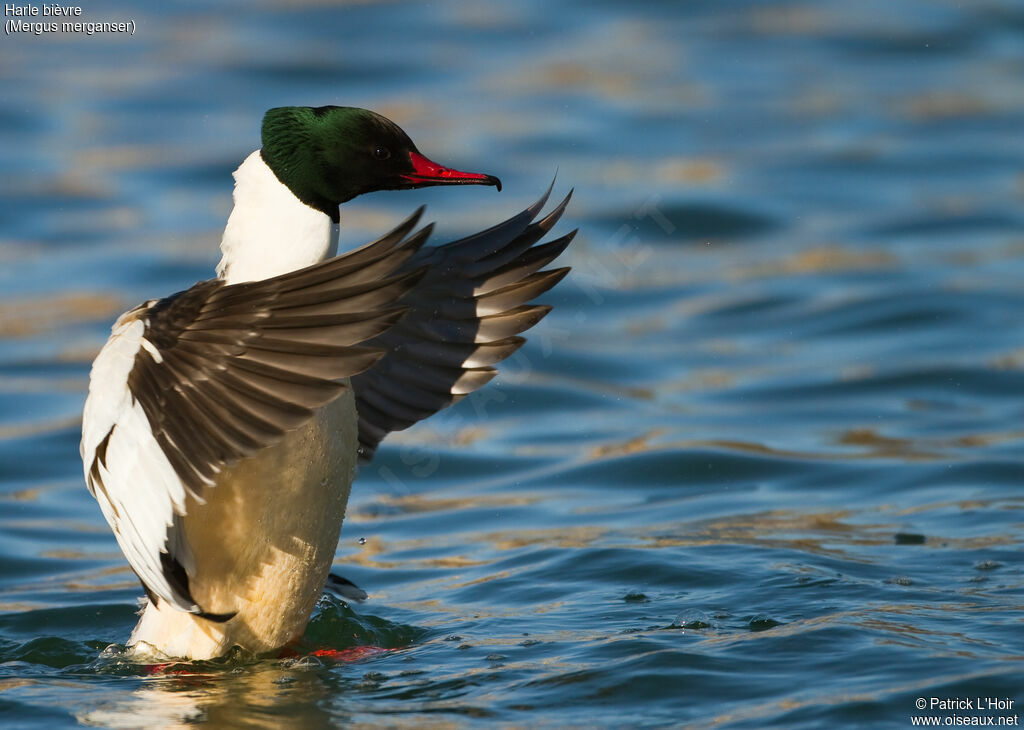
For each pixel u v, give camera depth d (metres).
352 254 6.37
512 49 26.19
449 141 21.70
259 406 6.36
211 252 18.30
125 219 19.58
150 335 6.78
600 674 7.48
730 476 12.44
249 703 7.29
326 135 7.76
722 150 21.94
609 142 22.08
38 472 12.81
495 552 10.61
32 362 15.39
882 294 17.12
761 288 17.62
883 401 14.29
